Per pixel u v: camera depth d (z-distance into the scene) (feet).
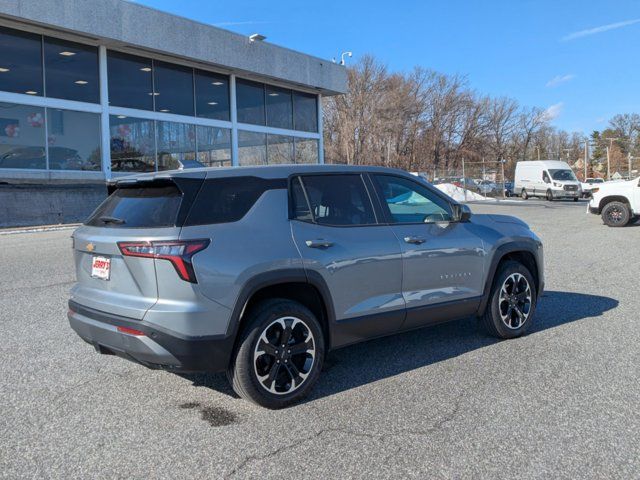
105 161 63.16
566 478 9.71
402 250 14.96
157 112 69.31
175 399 13.50
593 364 15.48
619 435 11.27
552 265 32.86
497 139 248.93
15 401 13.39
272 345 12.60
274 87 86.43
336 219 14.24
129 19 62.44
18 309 22.22
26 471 10.19
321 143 95.25
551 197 121.29
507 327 17.70
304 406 12.98
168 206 12.25
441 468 10.09
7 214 52.95
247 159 81.87
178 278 11.55
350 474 9.94
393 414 12.43
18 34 56.44
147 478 9.92
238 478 9.87
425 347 17.31
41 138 58.03
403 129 199.62
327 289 13.44
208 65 73.72
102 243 12.60
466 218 16.65
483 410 12.55
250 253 12.32
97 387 14.29
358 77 179.63
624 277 28.66
